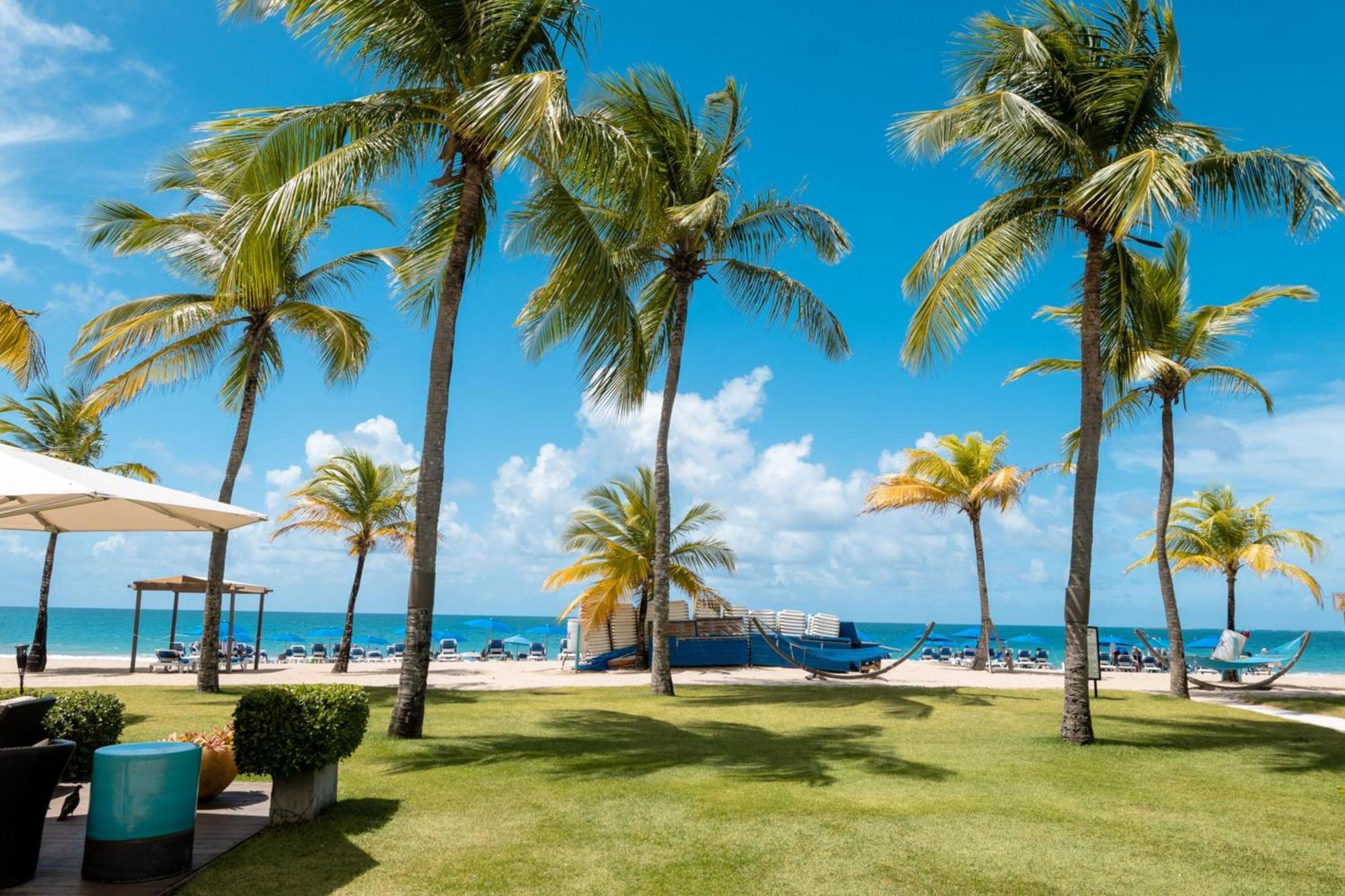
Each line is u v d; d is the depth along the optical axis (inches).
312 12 392.2
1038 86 442.6
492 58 427.5
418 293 522.3
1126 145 439.8
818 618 1128.8
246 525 310.8
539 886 197.2
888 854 225.5
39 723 266.2
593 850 224.5
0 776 189.3
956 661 1380.4
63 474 246.1
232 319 687.1
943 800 288.4
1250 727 494.3
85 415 674.2
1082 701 417.7
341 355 744.3
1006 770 344.5
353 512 1000.9
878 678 840.3
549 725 458.3
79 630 3878.0
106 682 764.0
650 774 323.6
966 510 1071.0
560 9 436.5
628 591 989.8
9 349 372.2
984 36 446.6
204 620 642.8
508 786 300.2
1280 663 1157.7
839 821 255.9
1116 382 562.9
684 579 978.7
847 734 438.0
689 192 671.8
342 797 279.9
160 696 600.7
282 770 240.7
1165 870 215.9
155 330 646.5
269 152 387.2
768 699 612.1
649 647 987.9
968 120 441.7
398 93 430.0
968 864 218.1
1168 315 658.8
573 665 1104.2
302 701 246.1
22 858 194.7
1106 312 520.7
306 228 402.9
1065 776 334.0
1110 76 418.3
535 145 398.9
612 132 433.1
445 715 494.0
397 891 192.2
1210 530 1047.6
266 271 386.9
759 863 215.9
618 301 428.5
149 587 1011.3
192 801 210.2
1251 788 318.3
